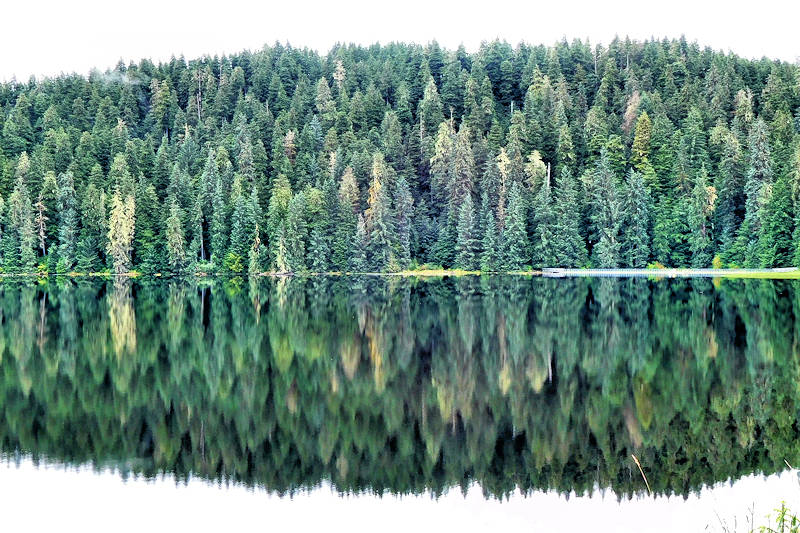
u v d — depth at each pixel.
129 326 55.66
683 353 41.75
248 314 62.91
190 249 118.31
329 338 49.53
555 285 91.19
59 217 122.94
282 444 27.84
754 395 32.69
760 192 105.06
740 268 106.94
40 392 34.81
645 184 122.56
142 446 27.59
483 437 28.28
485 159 127.56
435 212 128.00
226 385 36.34
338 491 23.75
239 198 120.31
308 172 135.75
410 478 24.72
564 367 39.25
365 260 117.12
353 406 32.62
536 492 23.41
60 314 63.59
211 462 26.03
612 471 24.78
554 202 117.06
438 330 52.44
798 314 55.47
